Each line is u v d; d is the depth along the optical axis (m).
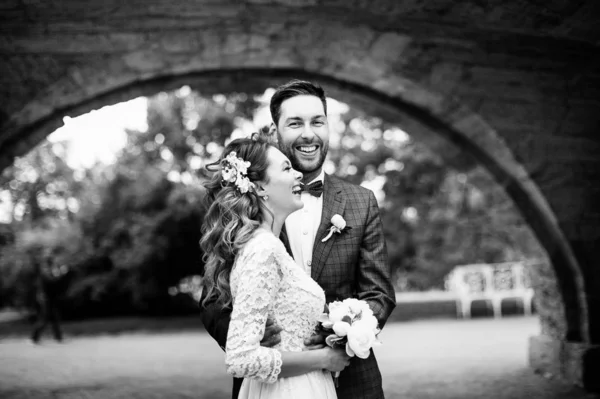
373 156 17.05
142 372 7.94
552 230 6.72
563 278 6.76
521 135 6.57
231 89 7.09
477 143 6.83
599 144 6.65
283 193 2.39
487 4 5.78
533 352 7.36
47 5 5.59
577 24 5.90
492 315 15.11
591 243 6.61
